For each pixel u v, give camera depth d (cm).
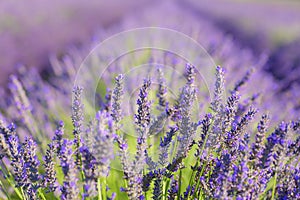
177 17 317
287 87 173
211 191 63
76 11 321
